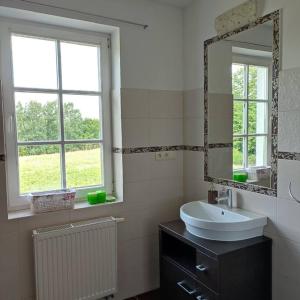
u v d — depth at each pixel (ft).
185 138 8.16
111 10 6.96
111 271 7.02
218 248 5.39
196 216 6.99
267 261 5.75
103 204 7.20
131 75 7.33
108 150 7.79
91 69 7.48
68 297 6.54
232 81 6.55
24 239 6.35
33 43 6.75
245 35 6.15
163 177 8.00
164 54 7.79
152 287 8.01
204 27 7.27
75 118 7.32
